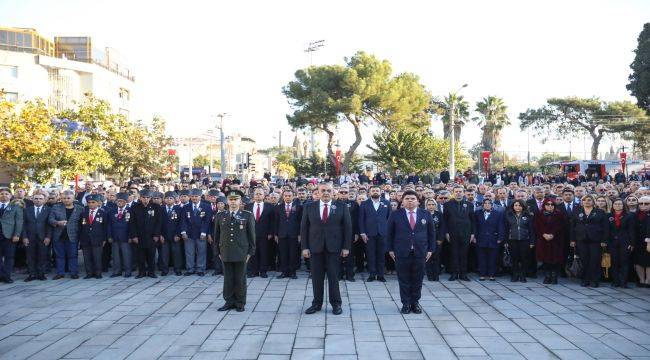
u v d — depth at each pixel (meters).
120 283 10.62
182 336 6.85
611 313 8.03
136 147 29.59
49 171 19.38
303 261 13.46
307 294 9.55
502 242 11.30
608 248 10.23
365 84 36.19
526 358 5.94
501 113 60.19
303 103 38.72
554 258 10.45
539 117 65.38
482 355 6.04
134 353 6.16
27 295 9.45
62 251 11.27
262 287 10.23
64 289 10.01
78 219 11.37
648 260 9.91
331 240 8.10
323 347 6.37
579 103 62.12
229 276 8.32
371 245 10.91
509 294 9.50
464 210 11.02
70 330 7.15
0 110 17.42
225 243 8.16
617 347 6.33
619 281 10.22
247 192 16.14
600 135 64.44
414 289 8.12
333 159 40.28
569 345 6.41
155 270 12.02
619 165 45.16
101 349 6.32
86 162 21.11
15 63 34.12
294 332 7.03
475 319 7.70
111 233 11.36
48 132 18.88
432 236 8.30
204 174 41.00
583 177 36.31
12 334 6.96
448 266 11.88
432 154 35.97
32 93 34.25
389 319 7.71
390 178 29.95
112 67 44.88
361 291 9.83
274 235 11.39
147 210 11.32
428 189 11.98
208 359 5.94
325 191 8.23
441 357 5.98
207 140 76.62
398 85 38.00
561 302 8.82
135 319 7.73
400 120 39.25
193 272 11.70
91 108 26.75
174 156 33.84
